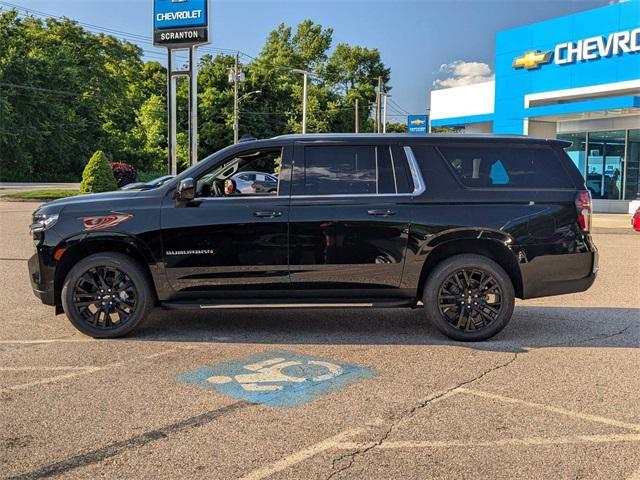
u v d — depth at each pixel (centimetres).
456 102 3322
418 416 404
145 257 578
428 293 589
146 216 577
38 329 630
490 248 598
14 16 5597
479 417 402
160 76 7250
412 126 4222
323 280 583
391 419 398
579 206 595
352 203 580
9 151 5300
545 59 2641
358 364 517
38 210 600
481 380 477
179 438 368
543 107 2606
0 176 5356
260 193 614
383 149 595
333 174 592
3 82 5216
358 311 728
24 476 320
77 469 328
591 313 730
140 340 590
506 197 588
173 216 577
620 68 2342
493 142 601
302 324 661
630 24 2289
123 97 6600
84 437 369
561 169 602
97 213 580
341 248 578
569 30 2542
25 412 407
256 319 682
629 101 2211
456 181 590
